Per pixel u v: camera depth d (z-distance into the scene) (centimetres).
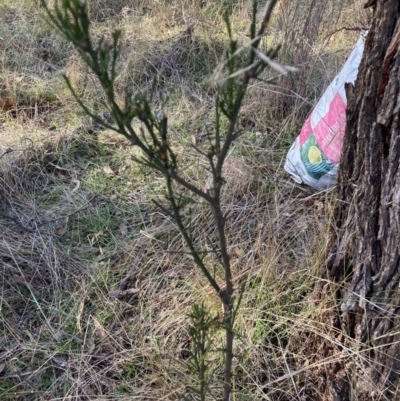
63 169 276
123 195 261
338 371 161
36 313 210
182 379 176
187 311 195
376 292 148
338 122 219
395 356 148
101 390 181
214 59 353
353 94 138
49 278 223
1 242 230
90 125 300
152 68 350
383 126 132
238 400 170
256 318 183
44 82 335
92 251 234
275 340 184
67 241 239
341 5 322
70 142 290
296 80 295
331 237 162
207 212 232
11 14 404
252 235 225
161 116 91
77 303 209
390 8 123
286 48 293
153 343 191
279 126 288
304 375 172
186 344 190
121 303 209
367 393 154
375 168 137
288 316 183
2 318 201
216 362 177
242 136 281
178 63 353
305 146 237
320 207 224
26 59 355
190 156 270
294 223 223
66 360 194
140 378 182
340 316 161
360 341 156
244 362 176
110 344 195
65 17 75
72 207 254
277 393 172
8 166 266
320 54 297
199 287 199
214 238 225
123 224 246
